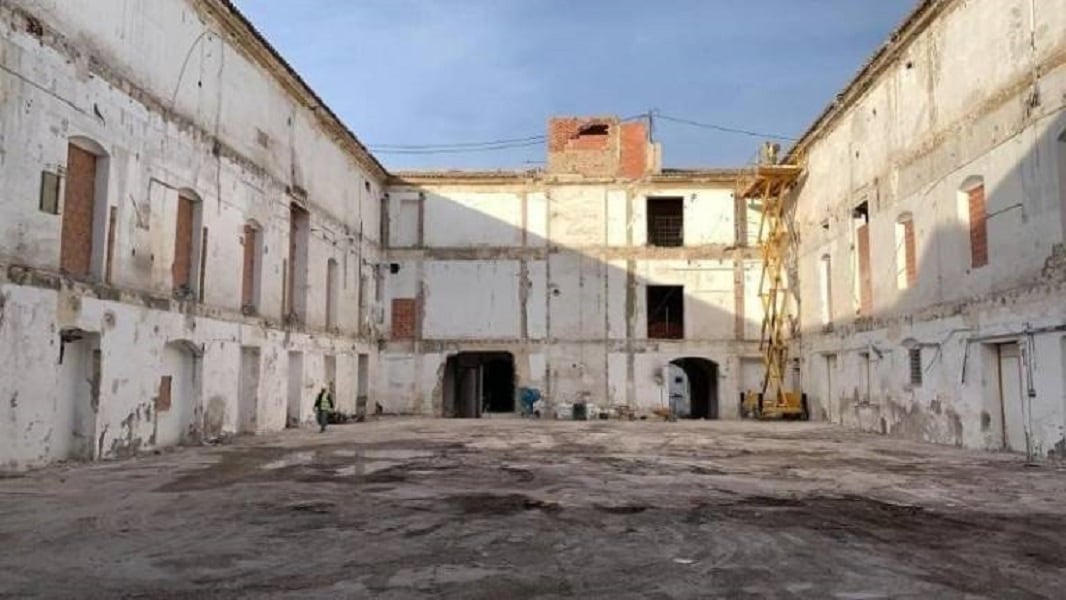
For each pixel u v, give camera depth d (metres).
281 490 10.55
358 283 31.14
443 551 7.00
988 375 16.83
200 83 18.53
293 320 24.81
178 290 17.78
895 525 8.37
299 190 24.88
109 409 14.61
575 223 33.88
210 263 18.91
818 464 14.24
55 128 13.25
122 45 15.35
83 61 14.05
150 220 16.34
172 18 17.27
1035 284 14.86
